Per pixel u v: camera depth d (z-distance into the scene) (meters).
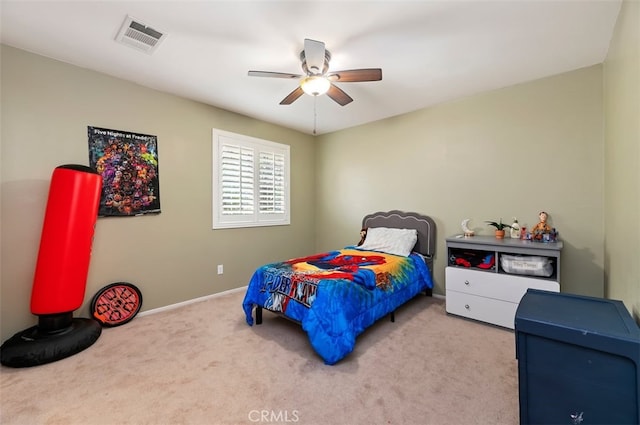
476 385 1.73
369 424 1.42
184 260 3.25
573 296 1.46
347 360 2.01
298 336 2.41
